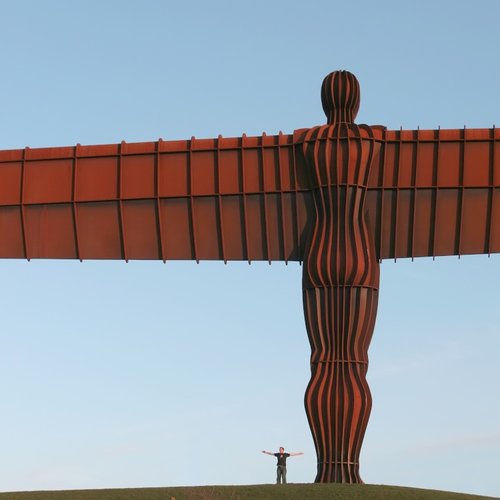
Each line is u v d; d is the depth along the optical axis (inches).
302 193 2134.6
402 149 2129.7
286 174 2140.7
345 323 2070.6
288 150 2139.5
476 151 2132.1
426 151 2135.8
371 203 2132.1
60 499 1870.1
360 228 2101.4
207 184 2165.4
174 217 2182.6
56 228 2209.6
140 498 1868.8
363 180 2100.1
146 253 2185.0
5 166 2224.4
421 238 2140.7
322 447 2048.5
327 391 2053.4
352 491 1884.8
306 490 1889.8
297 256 2151.8
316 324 2082.9
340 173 2085.4
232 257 2166.6
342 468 2033.7
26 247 2207.2
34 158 2209.6
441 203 2135.8
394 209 2133.4
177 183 2176.4
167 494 1881.2
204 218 2174.0
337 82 2117.4
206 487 1920.5
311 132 2113.7
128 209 2190.0
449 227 2137.1
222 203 2165.4
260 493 1881.2
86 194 2192.4
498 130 2126.0
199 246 2174.0
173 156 2182.6
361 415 2044.8
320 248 2086.6
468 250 2134.6
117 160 2193.7
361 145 2082.9
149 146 2183.8
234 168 2160.4
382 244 2142.0
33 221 2213.3
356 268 2071.9
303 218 2140.7
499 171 2126.0
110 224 2194.9
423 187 2127.2
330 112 2126.0
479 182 2127.2
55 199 2202.3
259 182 2153.1
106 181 2192.4
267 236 2153.1
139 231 2188.7
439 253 2139.5
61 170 2209.6
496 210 2133.4
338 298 2074.3
